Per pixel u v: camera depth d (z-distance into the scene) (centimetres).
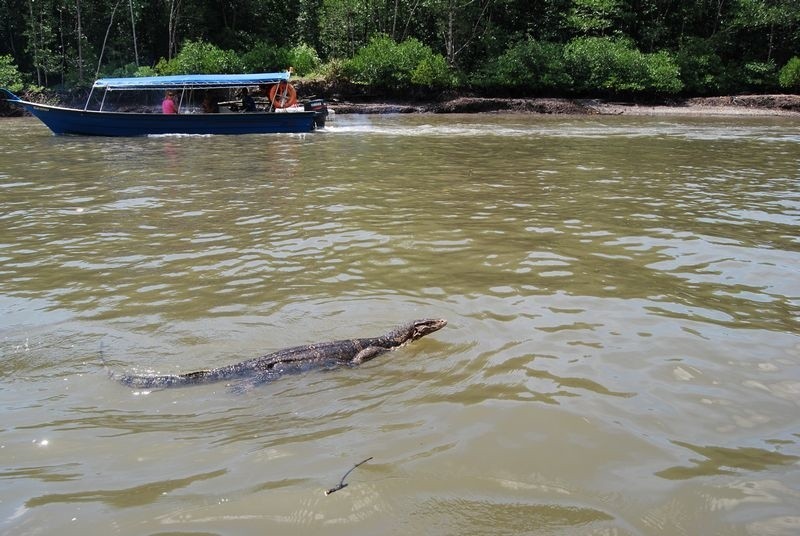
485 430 468
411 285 777
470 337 630
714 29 4200
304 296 738
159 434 461
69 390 523
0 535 361
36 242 971
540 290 765
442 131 2672
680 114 3522
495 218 1131
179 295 743
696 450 451
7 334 630
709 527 374
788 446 457
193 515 378
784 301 742
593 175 1605
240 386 526
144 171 1636
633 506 390
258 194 1340
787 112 3575
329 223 1087
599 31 4194
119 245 955
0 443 448
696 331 652
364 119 3253
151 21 3941
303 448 444
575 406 504
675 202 1281
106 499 392
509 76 3756
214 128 2486
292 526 370
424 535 363
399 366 568
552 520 377
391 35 4050
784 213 1186
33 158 1856
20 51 3822
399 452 440
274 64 3756
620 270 845
